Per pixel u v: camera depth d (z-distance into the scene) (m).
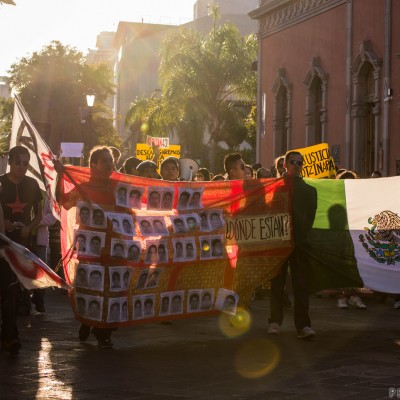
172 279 9.48
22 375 7.47
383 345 9.38
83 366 7.96
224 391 6.88
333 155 29.84
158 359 8.42
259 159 36.53
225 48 49.03
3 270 8.46
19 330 10.30
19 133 9.79
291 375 7.58
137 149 27.64
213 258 9.73
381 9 26.78
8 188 9.40
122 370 7.80
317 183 11.13
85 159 36.16
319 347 9.23
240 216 9.94
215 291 9.81
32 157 10.00
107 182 9.05
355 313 12.52
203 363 8.20
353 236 10.95
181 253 9.52
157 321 9.37
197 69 48.72
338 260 10.89
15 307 8.51
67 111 75.00
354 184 11.12
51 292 15.12
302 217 10.11
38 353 8.65
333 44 29.88
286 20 33.56
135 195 9.23
